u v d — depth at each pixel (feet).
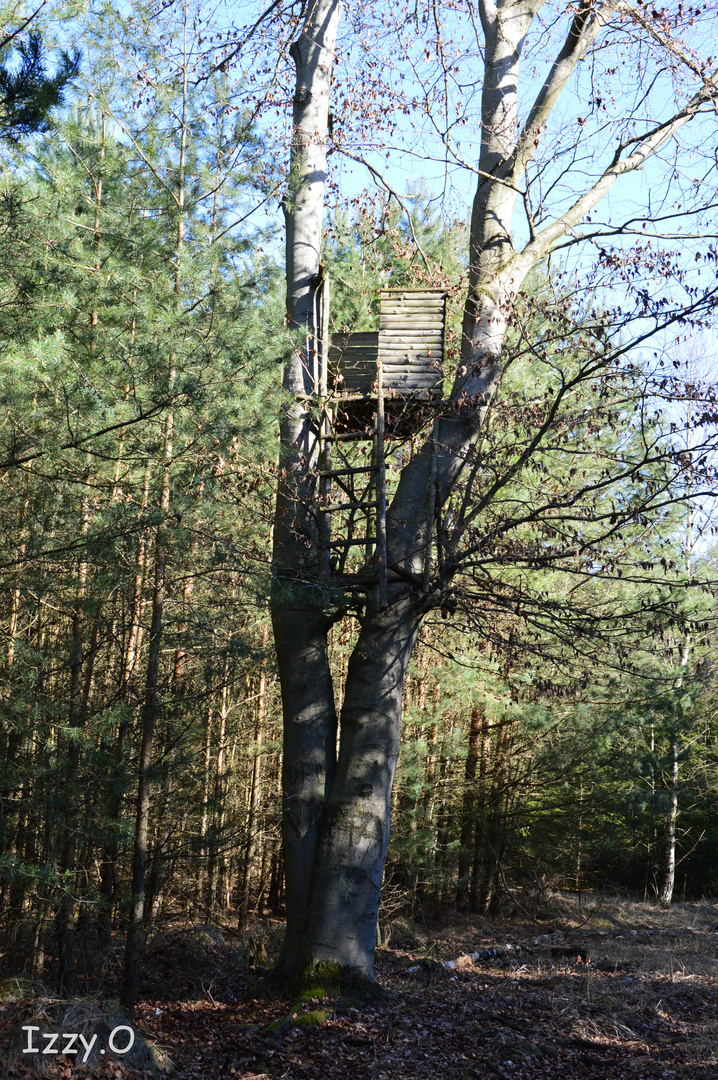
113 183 30.04
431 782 54.85
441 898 63.72
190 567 31.65
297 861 33.78
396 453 45.62
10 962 32.91
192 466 27.48
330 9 39.04
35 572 28.81
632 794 63.52
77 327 26.76
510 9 40.96
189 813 38.50
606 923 61.46
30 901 32.48
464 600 37.04
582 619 35.58
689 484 33.55
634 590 50.39
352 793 33.50
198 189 30.04
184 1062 24.85
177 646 31.65
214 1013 30.48
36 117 19.22
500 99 40.40
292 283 37.42
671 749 77.36
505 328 38.42
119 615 34.12
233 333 26.73
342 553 35.27
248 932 46.47
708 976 39.70
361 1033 27.66
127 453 26.96
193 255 27.84
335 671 55.88
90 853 32.37
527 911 64.80
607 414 34.37
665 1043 28.86
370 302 51.37
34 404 24.16
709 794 81.61
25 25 19.85
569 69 39.01
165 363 25.88
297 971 31.89
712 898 83.20
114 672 42.83
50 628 40.57
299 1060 25.20
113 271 26.71
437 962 40.83
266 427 28.27
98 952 34.94
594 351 33.53
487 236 39.47
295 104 38.88
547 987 36.11
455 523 35.37
